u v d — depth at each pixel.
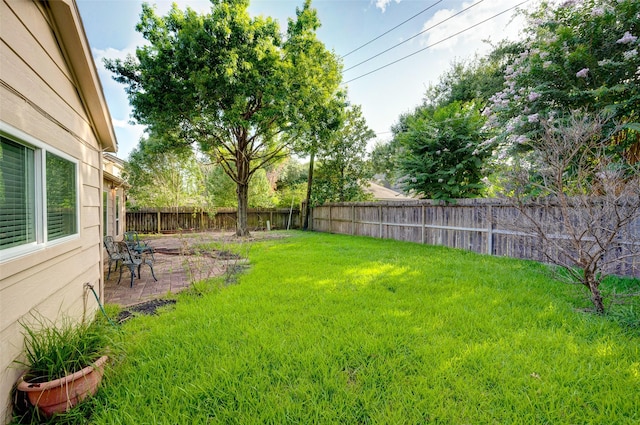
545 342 2.36
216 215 14.99
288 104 8.62
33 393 1.56
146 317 3.09
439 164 7.86
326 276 4.60
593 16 4.85
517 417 1.60
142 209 13.58
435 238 8.05
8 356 1.57
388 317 2.92
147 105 8.80
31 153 1.94
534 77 5.61
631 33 4.81
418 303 3.30
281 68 8.62
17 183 1.76
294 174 22.11
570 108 5.14
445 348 2.28
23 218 1.83
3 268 1.53
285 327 2.73
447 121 7.54
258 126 10.24
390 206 9.68
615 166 4.04
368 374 1.99
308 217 14.81
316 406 1.68
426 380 1.91
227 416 1.62
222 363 2.11
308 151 10.91
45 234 2.02
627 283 3.92
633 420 1.55
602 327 2.59
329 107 10.11
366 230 10.83
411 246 7.81
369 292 3.74
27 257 1.77
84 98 2.90
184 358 2.18
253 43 8.59
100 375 1.85
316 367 2.07
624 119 4.89
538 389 1.80
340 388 1.83
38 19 1.99
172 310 3.35
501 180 5.28
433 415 1.60
